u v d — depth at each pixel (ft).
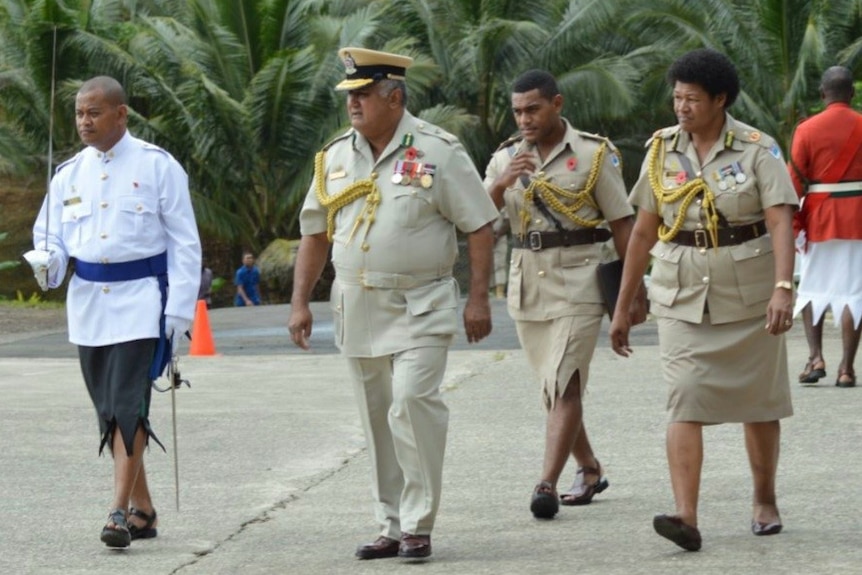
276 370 69.87
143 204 33.73
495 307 108.47
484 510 36.96
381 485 32.63
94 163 34.22
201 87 175.83
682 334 31.91
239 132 178.91
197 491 40.16
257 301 168.76
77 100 33.96
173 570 31.45
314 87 178.70
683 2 181.68
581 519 35.68
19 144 187.42
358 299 32.14
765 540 32.50
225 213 182.50
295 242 174.81
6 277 196.54
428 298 31.83
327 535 34.63
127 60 173.68
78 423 52.49
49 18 171.53
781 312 30.91
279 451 46.29
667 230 32.50
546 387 36.65
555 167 37.11
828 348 69.21
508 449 45.55
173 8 197.47
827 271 55.83
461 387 59.98
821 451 43.19
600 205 37.01
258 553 32.91
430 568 30.94
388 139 32.19
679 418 31.76
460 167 32.14
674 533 31.09
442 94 187.32
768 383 32.14
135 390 33.37
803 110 174.91
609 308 36.42
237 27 185.47
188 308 33.55
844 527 33.60
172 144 179.52
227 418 53.11
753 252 31.83
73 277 34.17
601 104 177.47
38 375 69.51
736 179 31.73
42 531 35.47
